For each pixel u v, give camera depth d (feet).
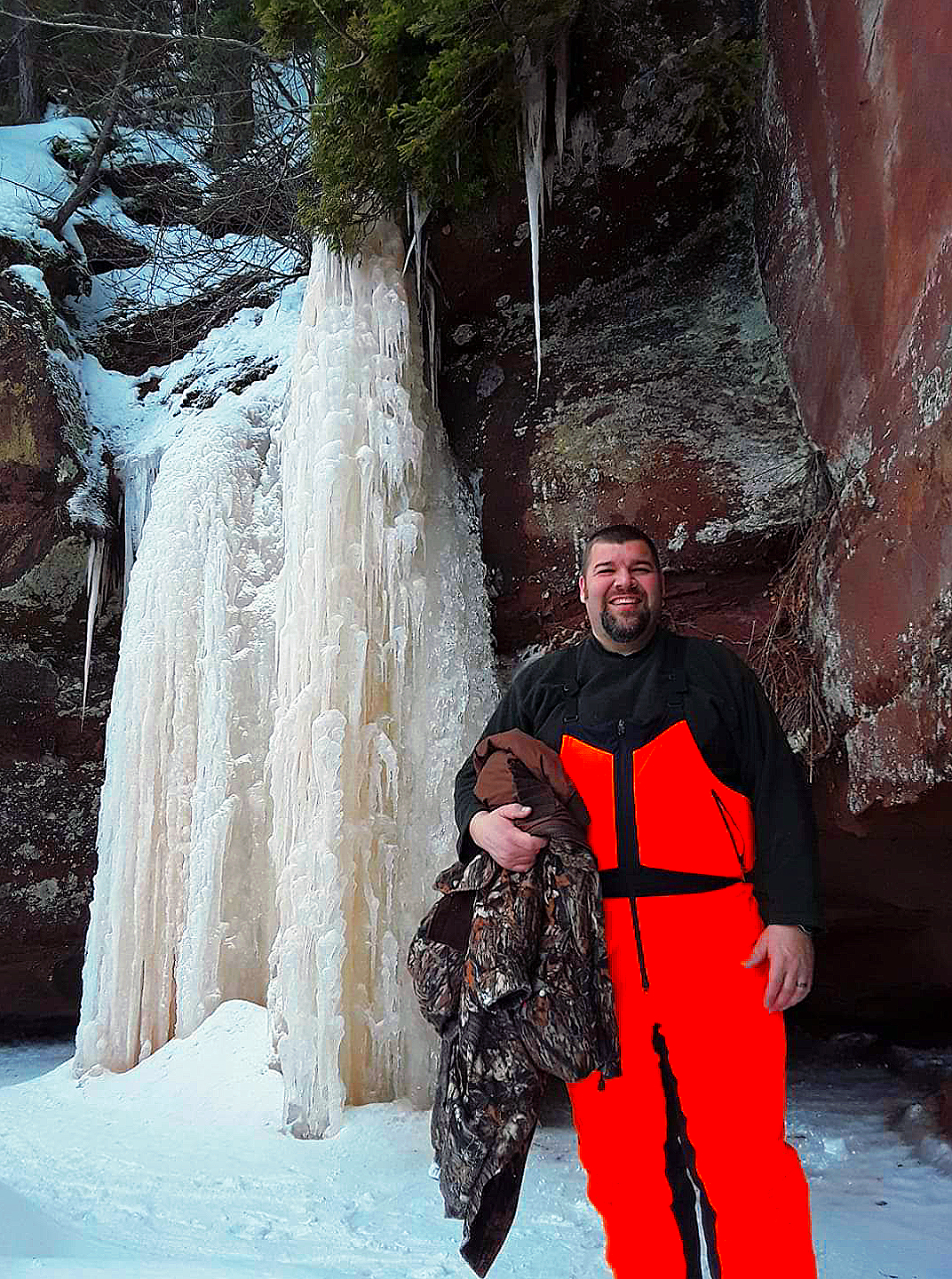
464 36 16.01
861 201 13.29
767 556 16.35
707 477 16.81
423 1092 15.79
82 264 29.73
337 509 17.44
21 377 23.81
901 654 11.44
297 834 16.71
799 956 7.13
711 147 18.97
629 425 18.03
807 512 16.02
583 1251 10.13
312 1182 12.74
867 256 13.05
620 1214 7.19
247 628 20.17
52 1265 7.35
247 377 25.50
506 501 18.85
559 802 7.59
